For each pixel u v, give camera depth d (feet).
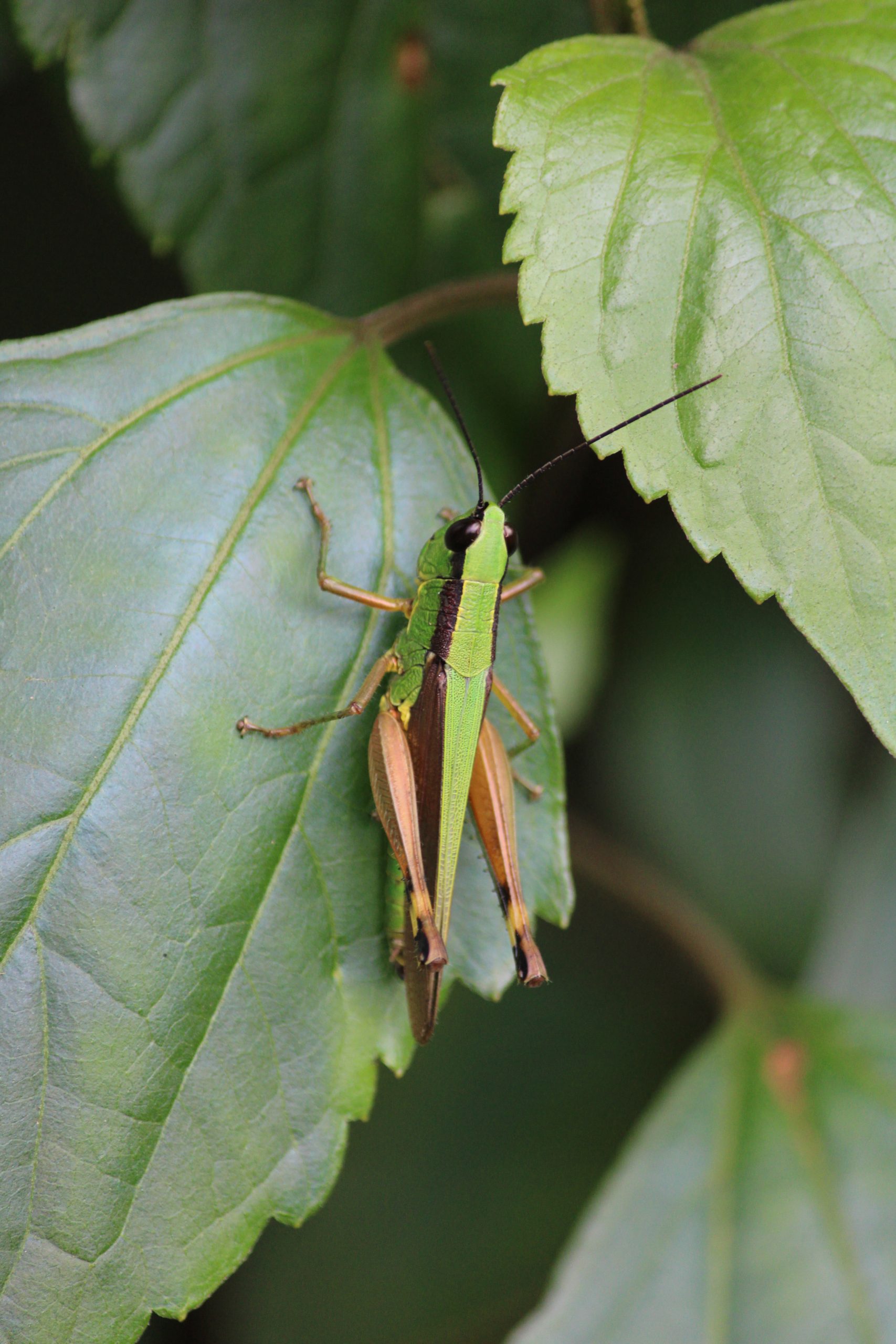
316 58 1.19
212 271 1.19
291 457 1.13
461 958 1.13
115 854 1.10
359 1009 1.12
